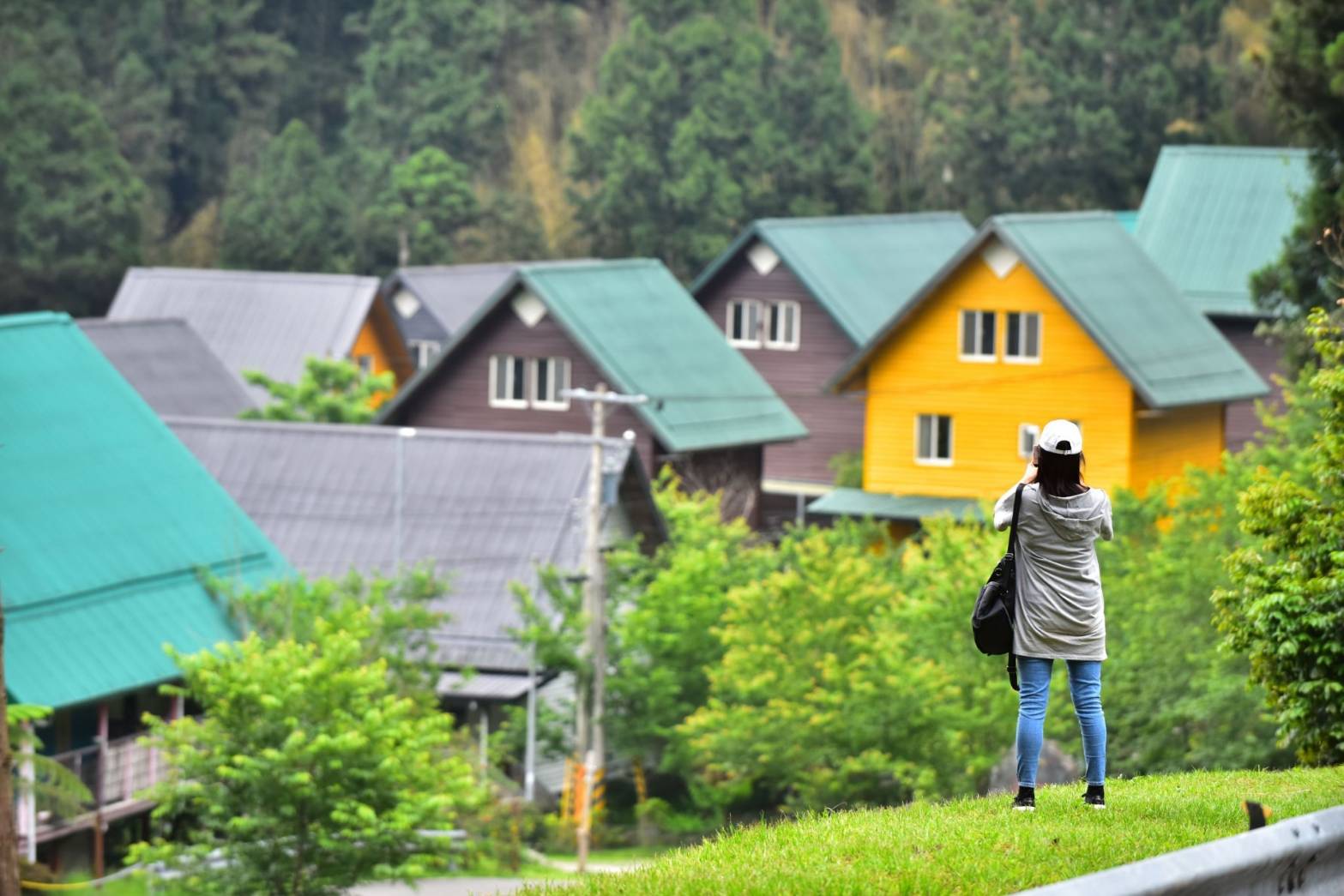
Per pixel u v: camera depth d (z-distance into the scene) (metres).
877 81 188.00
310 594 52.28
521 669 67.69
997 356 91.81
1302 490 30.34
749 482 100.94
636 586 65.81
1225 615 30.61
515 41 189.12
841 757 56.69
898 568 71.12
